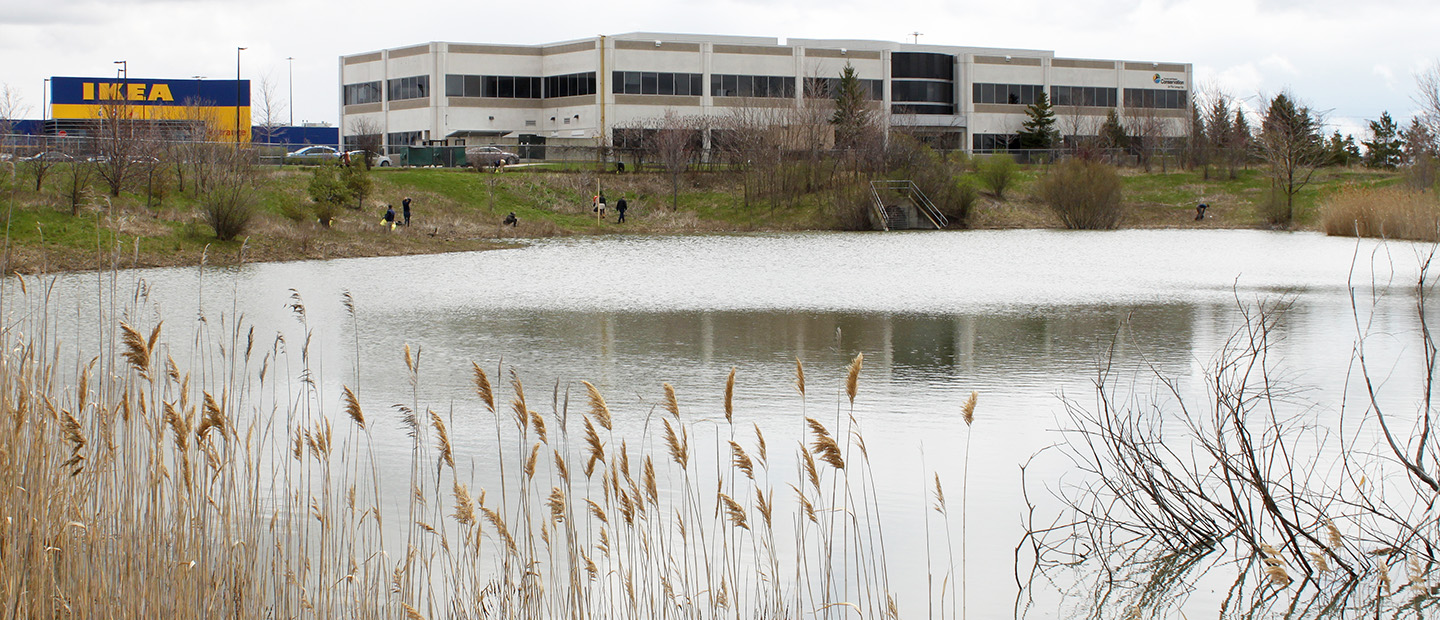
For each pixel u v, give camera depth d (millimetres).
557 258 40812
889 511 9219
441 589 7129
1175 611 7176
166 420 5715
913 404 13586
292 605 6352
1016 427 12219
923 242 51438
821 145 72688
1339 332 19750
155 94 75438
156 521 5746
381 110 86125
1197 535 8391
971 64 92500
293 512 8477
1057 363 16719
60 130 68188
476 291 28531
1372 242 48156
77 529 5727
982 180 72062
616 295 27453
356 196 53094
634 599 6008
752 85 85500
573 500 9320
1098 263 38438
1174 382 14898
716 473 10211
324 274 33281
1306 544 8203
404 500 9156
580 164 74750
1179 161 83312
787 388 14734
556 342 19203
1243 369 15875
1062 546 8359
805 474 10242
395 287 29359
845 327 21266
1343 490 9320
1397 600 7305
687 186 70000
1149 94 99062
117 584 5629
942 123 91250
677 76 83375
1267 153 69500
